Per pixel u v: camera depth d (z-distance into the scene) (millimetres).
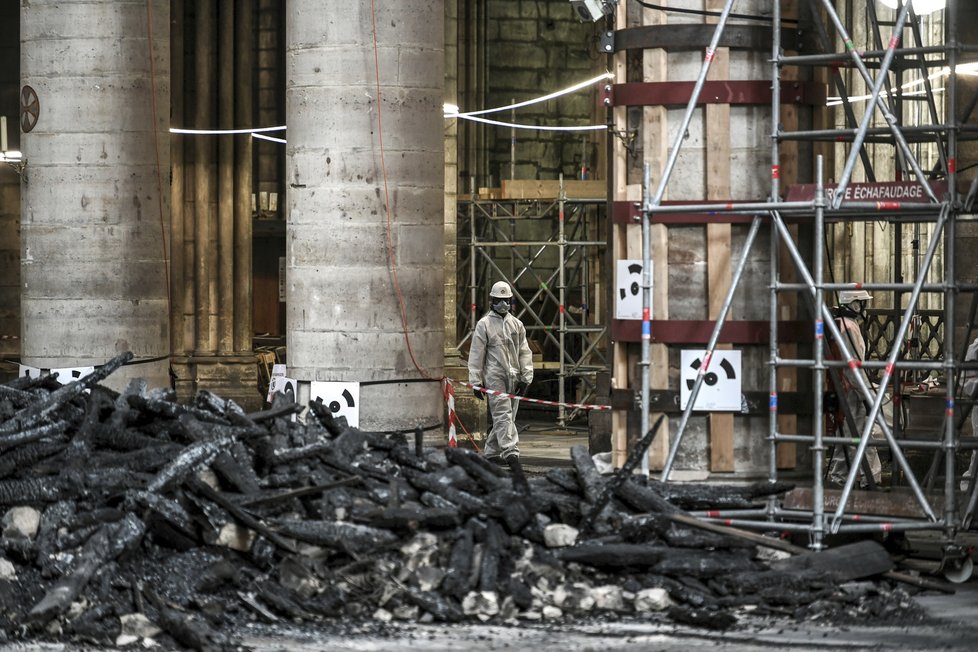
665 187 34719
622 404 36812
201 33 68375
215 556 27203
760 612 27344
